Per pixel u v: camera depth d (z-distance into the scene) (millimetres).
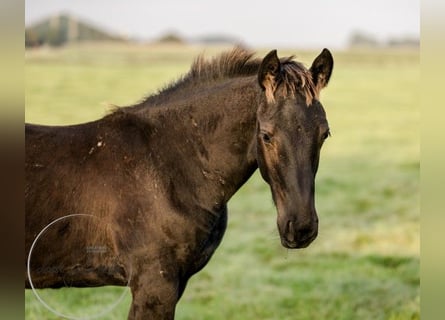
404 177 13695
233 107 4164
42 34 24609
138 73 21750
